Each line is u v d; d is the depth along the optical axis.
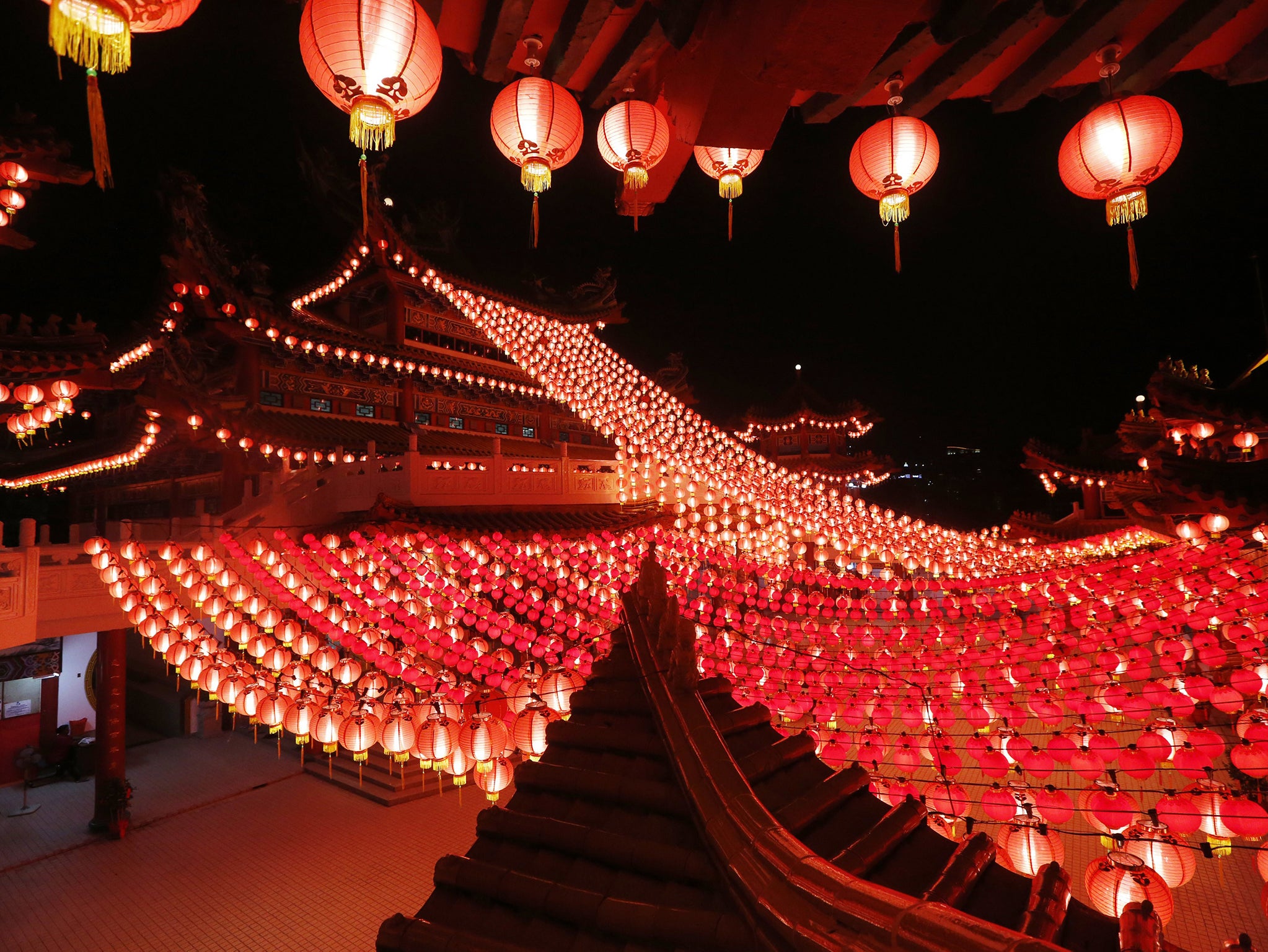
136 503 23.61
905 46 2.70
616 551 12.24
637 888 2.82
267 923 9.68
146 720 18.66
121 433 19.53
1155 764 5.00
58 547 10.34
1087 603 8.02
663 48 2.98
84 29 2.01
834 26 2.00
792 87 2.34
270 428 16.22
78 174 8.21
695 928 2.48
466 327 23.47
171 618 8.30
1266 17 2.66
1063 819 4.84
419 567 10.25
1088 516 25.72
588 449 26.47
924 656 7.37
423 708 6.32
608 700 4.02
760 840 2.55
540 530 12.75
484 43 3.02
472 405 23.33
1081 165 3.19
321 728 6.50
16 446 25.91
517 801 3.55
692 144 2.94
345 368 19.20
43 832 12.59
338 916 9.83
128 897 10.38
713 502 14.71
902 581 11.23
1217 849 4.20
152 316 16.89
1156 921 2.44
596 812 3.32
